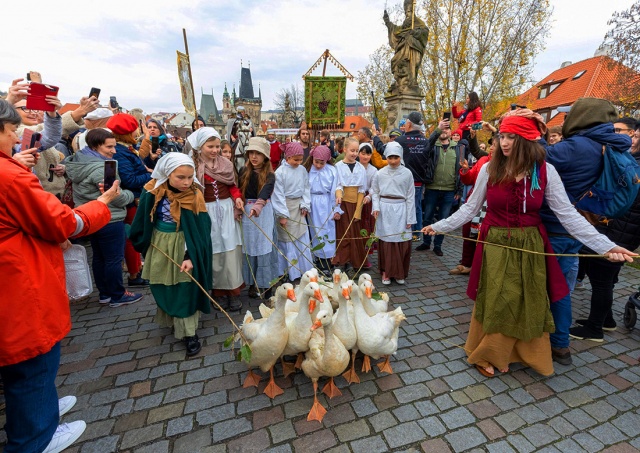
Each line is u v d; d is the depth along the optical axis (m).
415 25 11.95
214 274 3.85
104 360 3.18
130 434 2.34
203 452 2.20
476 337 3.08
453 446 2.24
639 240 3.29
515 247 2.68
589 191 2.91
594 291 3.43
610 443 2.28
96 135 3.77
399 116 12.71
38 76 3.38
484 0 15.89
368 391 2.76
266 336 2.51
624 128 4.02
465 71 17.33
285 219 4.36
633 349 3.38
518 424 2.43
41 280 1.77
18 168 1.67
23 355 1.72
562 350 3.09
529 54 16.61
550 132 5.38
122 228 4.14
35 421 1.87
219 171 3.67
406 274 4.96
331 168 5.16
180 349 3.35
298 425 2.41
